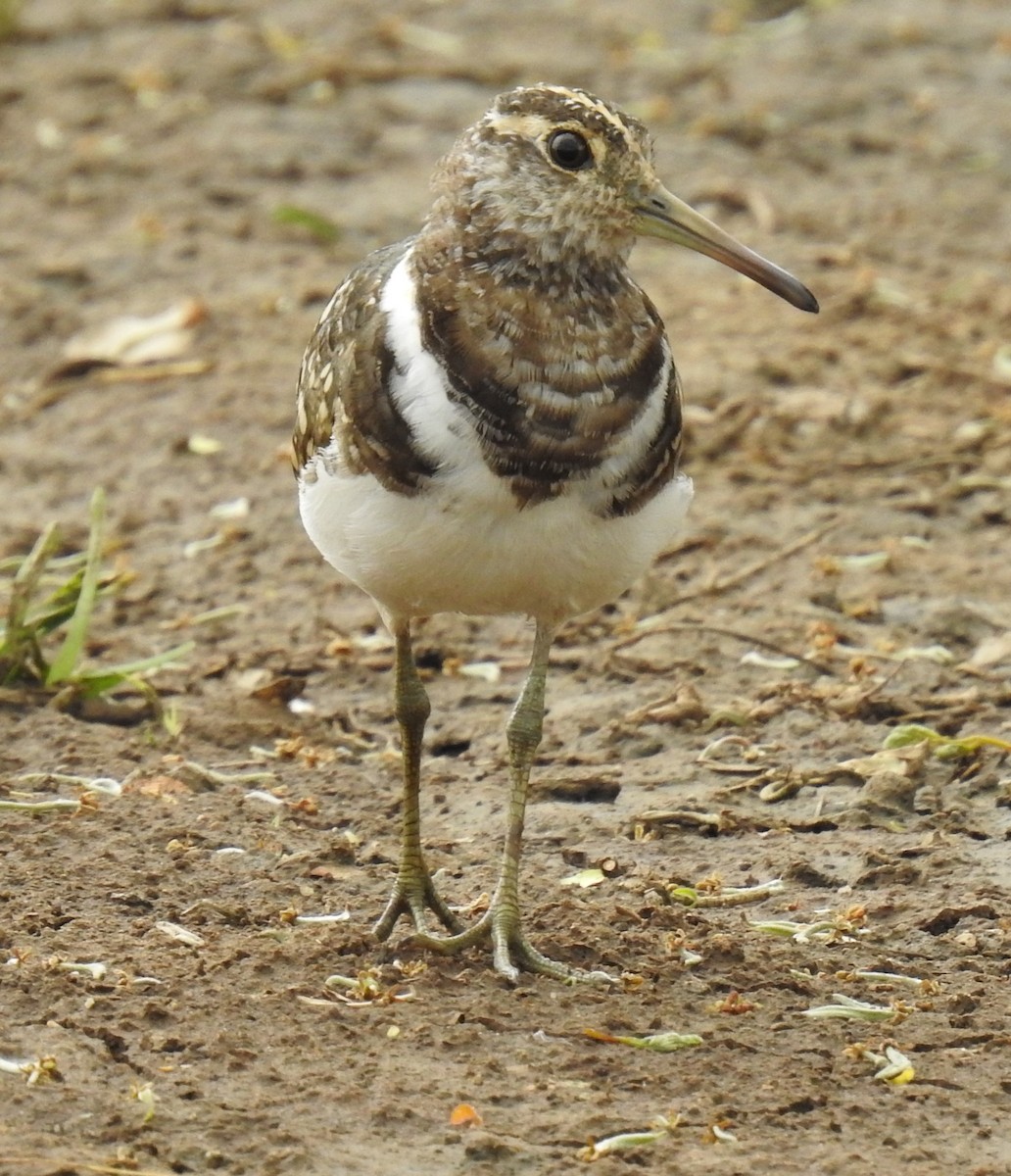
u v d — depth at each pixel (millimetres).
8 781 12312
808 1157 8609
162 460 17266
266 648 14477
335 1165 8430
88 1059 9086
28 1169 8203
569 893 11234
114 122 23609
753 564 15492
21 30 26031
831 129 23859
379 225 21469
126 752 12836
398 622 10711
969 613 14602
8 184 22266
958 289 20172
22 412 18094
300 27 26234
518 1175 8430
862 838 11867
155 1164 8367
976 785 12453
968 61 25625
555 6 27078
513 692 13930
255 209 21781
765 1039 9594
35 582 13703
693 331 19234
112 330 19297
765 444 17281
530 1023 9680
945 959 10492
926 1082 9242
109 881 10953
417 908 10758
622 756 13031
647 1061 9359
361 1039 9430
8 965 9859
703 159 23016
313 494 10180
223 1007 9609
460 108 24000
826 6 27203
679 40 26141
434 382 9648
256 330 19406
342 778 12688
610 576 10102
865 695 13359
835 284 20234
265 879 11141
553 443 9625
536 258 9984
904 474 16797
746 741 13070
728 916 10992
